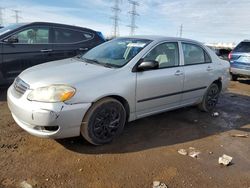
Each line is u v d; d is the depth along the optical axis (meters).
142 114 4.37
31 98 3.39
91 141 3.72
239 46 10.20
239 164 3.68
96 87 3.61
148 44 4.49
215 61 5.78
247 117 5.77
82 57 4.81
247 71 9.81
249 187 3.17
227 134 4.73
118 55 4.42
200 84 5.33
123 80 3.91
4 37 6.25
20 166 3.24
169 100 4.74
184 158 3.72
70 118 3.41
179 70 4.80
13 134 4.04
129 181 3.10
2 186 2.85
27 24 6.66
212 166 3.57
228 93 8.20
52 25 7.07
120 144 3.98
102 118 3.77
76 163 3.39
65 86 3.42
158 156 3.71
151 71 4.33
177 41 4.98
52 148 3.71
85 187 2.95
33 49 6.67
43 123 3.31
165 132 4.57
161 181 3.14
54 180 3.03
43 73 3.79
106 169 3.30
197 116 5.55
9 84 6.48
